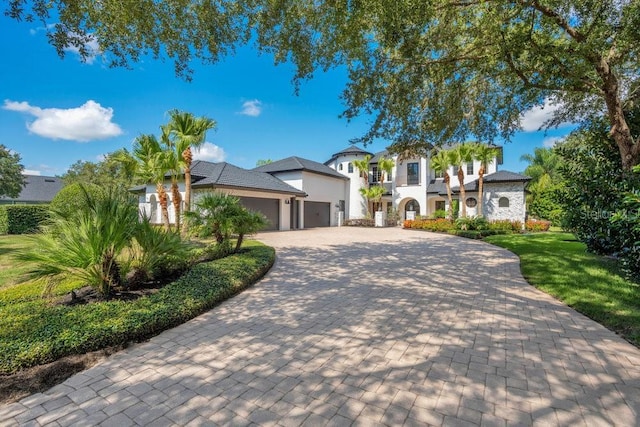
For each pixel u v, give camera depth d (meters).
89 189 5.47
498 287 6.56
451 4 5.82
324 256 10.70
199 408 2.53
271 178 25.20
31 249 4.63
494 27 5.66
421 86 7.32
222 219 8.72
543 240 14.04
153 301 4.61
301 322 4.55
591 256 9.26
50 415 2.44
